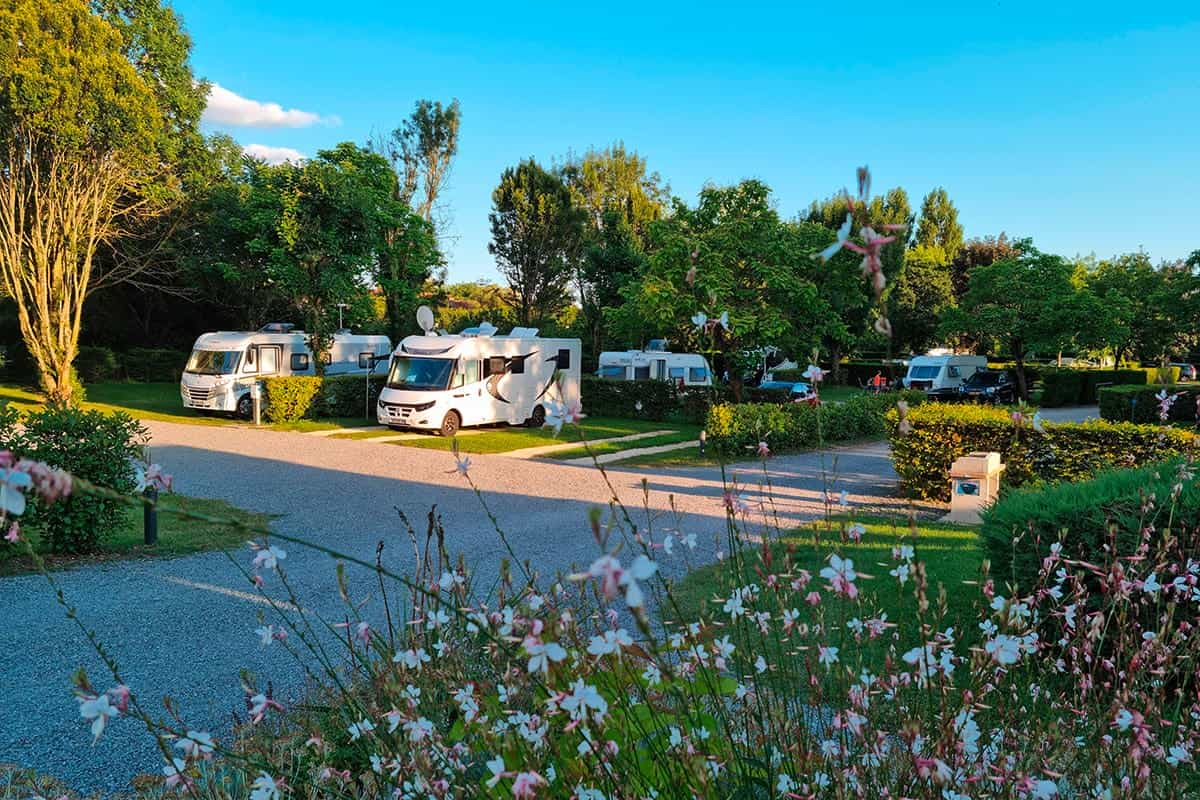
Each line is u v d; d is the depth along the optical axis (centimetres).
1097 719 222
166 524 851
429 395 1764
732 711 223
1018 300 2891
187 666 458
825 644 223
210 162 2609
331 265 2167
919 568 184
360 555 726
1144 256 3956
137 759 348
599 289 2942
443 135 3025
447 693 235
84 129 1958
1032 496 462
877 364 3731
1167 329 3434
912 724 165
